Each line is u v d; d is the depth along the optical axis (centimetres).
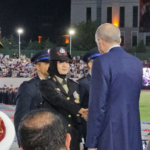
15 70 2697
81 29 4506
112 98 339
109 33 358
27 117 173
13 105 1970
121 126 338
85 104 433
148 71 2847
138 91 353
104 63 340
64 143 171
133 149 345
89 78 446
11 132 147
